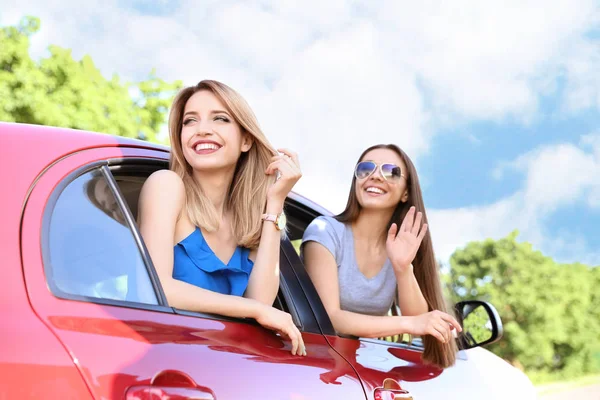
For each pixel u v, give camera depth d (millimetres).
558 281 15312
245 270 2627
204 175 2621
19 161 1916
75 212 1945
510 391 3184
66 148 2057
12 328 1603
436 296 3395
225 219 2650
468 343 3309
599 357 15148
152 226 2338
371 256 3330
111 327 1780
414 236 3170
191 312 2090
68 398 1577
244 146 2703
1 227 1762
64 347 1632
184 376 1795
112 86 14188
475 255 15750
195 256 2469
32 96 12578
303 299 2629
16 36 12812
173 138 2600
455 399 2816
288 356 2217
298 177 2686
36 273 1742
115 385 1650
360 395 2357
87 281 1866
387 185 3260
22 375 1545
